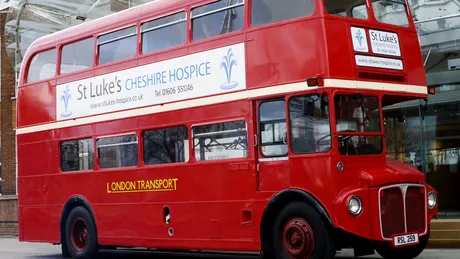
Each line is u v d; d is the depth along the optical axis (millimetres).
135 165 14250
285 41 11609
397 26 12242
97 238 15094
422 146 16312
